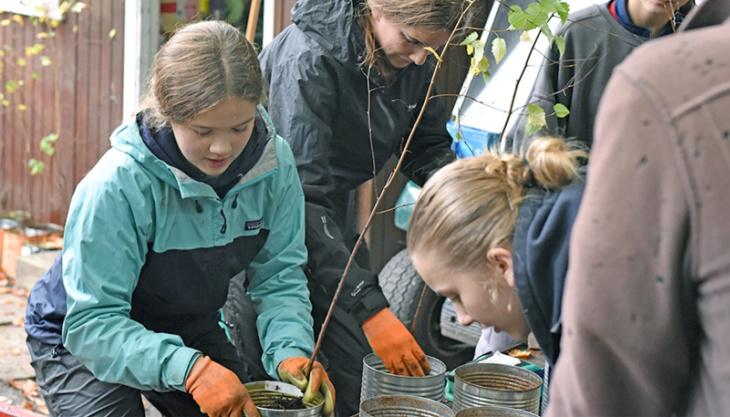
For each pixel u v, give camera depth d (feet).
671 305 2.87
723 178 2.69
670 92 2.77
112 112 19.71
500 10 11.87
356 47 7.77
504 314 4.24
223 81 5.53
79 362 6.49
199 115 5.54
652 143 2.78
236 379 5.87
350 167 8.66
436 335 12.14
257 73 5.84
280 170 6.84
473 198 4.05
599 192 2.92
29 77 21.42
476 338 11.70
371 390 6.23
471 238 4.03
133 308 6.73
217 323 7.43
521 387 6.14
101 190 5.92
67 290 6.03
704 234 2.74
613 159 2.87
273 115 7.97
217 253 6.52
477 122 11.27
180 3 18.81
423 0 7.01
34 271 17.60
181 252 6.35
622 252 2.87
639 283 2.87
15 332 15.11
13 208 22.18
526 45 11.46
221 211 6.39
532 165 4.01
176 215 6.22
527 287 3.89
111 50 19.52
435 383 6.13
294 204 7.07
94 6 19.77
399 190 12.97
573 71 8.09
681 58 2.81
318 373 6.22
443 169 4.29
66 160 20.93
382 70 7.89
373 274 7.51
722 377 2.86
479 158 4.30
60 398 6.53
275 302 7.08
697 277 2.82
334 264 7.62
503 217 4.00
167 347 5.92
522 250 3.88
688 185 2.72
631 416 3.11
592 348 3.00
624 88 2.87
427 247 4.22
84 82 20.26
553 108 8.11
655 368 3.00
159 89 5.67
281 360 6.62
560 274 3.78
